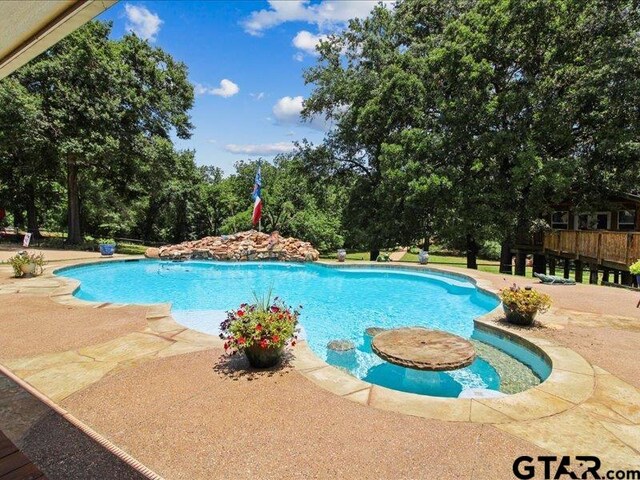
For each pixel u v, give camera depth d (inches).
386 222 737.6
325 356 229.9
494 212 586.6
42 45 95.0
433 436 113.6
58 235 1220.5
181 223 1293.1
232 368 162.9
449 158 652.7
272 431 115.0
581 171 587.8
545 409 131.3
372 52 783.1
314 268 567.8
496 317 256.1
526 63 613.0
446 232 640.4
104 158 699.4
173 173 847.7
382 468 98.3
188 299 380.8
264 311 169.3
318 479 93.9
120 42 778.2
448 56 609.3
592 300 313.1
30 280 370.9
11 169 826.2
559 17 558.3
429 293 421.7
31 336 202.2
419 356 175.8
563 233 601.9
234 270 561.0
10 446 104.1
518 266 727.7
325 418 123.0
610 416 127.0
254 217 680.4
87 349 183.6
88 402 131.1
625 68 509.7
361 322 308.0
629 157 568.7
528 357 207.3
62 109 652.1
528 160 538.9
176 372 157.8
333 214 1226.0
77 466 96.0
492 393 177.9
